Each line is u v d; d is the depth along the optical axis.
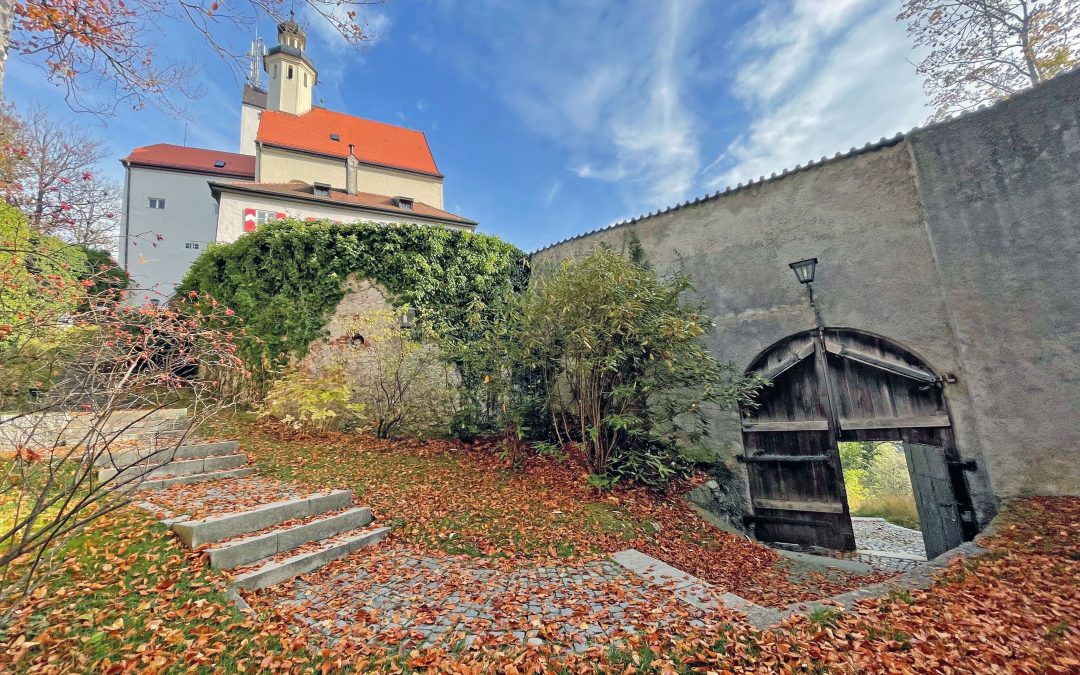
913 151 6.32
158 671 2.30
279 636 2.76
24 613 2.54
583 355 6.52
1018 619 3.09
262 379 8.88
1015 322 5.43
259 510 4.14
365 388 8.75
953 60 11.47
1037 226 5.40
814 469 6.79
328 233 9.55
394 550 4.39
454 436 8.58
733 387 6.57
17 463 2.95
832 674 2.51
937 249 6.00
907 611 3.28
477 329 9.43
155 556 3.33
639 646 2.82
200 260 10.56
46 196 5.45
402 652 2.70
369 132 27.95
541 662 2.60
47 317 3.88
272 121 24.50
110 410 2.83
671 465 6.88
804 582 5.04
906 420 6.12
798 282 7.16
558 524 5.25
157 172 26.02
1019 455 5.28
